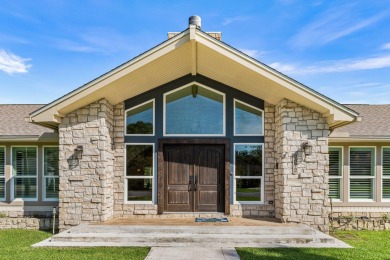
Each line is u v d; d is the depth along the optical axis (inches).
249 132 389.4
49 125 372.5
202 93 395.5
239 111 393.1
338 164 425.4
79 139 351.3
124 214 378.9
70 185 347.6
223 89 392.2
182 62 353.1
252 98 390.3
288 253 260.5
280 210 355.6
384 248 284.0
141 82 360.2
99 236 297.7
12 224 379.2
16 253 258.5
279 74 325.7
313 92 327.9
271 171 381.4
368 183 422.9
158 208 377.4
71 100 333.7
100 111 352.5
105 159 350.9
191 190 387.2
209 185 388.5
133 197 383.2
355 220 376.2
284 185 346.3
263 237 296.8
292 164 347.9
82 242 294.2
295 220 343.0
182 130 390.6
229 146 385.4
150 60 322.3
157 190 380.5
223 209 384.5
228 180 380.8
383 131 416.2
